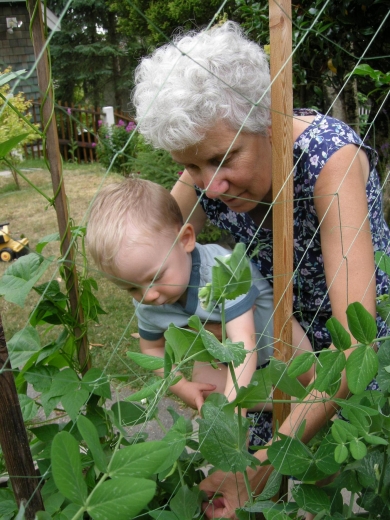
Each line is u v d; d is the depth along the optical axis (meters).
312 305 1.38
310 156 1.08
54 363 1.09
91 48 13.19
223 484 0.98
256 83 0.99
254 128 1.01
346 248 1.01
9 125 4.80
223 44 0.98
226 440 0.80
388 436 0.84
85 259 1.02
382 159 3.31
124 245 1.08
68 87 13.98
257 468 1.02
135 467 0.58
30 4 0.83
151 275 1.11
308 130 1.11
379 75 1.13
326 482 1.30
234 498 0.99
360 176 1.07
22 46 10.99
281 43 0.85
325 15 2.93
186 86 0.96
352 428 0.75
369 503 0.88
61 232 0.96
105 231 1.08
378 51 3.06
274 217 0.95
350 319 0.77
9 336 3.28
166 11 9.04
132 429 1.39
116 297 3.94
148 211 1.11
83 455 0.92
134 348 3.13
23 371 0.96
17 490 0.65
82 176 7.77
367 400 0.85
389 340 0.88
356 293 1.00
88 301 1.03
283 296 0.98
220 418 0.80
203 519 0.94
